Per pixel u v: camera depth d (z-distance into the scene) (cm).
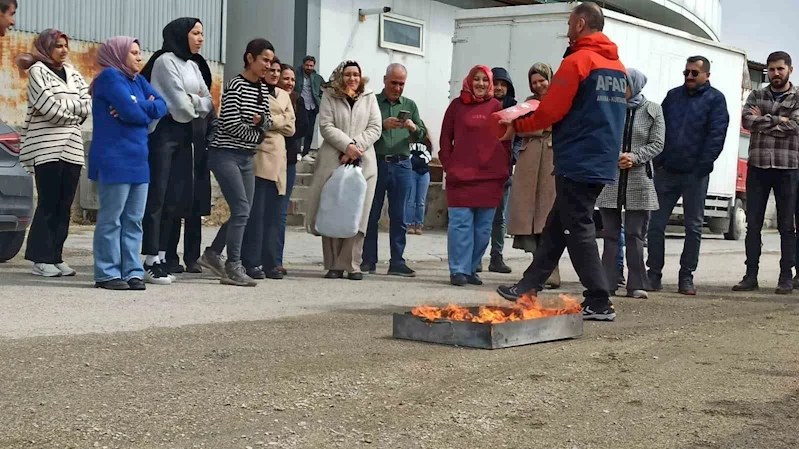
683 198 935
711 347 600
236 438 374
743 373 519
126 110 755
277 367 500
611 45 693
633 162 860
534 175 917
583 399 452
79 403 416
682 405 445
